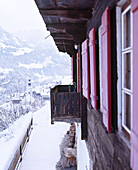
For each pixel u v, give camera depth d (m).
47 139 15.68
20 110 31.14
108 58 2.34
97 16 3.38
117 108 2.25
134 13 1.48
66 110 5.94
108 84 2.36
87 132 5.62
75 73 10.41
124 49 2.07
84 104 5.70
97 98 3.33
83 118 5.70
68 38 6.97
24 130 13.45
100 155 3.43
